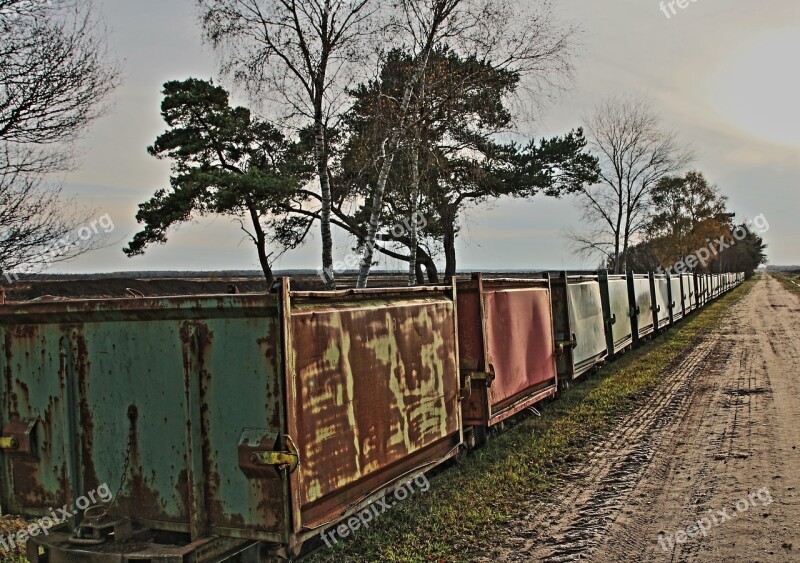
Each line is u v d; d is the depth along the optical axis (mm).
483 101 17016
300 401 4320
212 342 4270
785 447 8422
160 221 21828
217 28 15523
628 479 7430
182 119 23484
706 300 49531
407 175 18812
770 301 50719
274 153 22281
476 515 6258
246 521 4191
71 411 4605
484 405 7734
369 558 5336
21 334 4781
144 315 4387
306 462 4352
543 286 10664
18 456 4742
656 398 12391
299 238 23484
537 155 27328
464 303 7852
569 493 7008
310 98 16531
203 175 20531
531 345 9719
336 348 4781
